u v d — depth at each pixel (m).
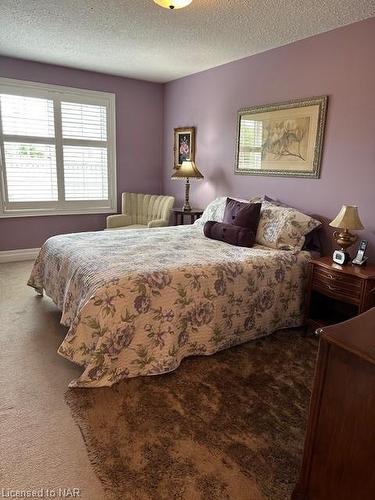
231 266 2.48
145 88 5.04
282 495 1.42
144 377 2.16
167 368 2.18
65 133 4.59
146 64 4.16
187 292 2.27
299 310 2.90
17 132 4.29
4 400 1.93
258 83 3.66
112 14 2.78
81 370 2.23
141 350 2.14
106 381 2.04
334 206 3.08
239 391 2.06
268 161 3.63
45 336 2.65
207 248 2.87
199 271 2.34
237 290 2.49
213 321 2.40
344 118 2.92
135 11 2.72
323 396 1.16
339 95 2.93
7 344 2.53
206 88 4.37
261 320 2.68
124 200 4.92
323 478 1.20
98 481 1.45
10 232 4.48
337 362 1.10
